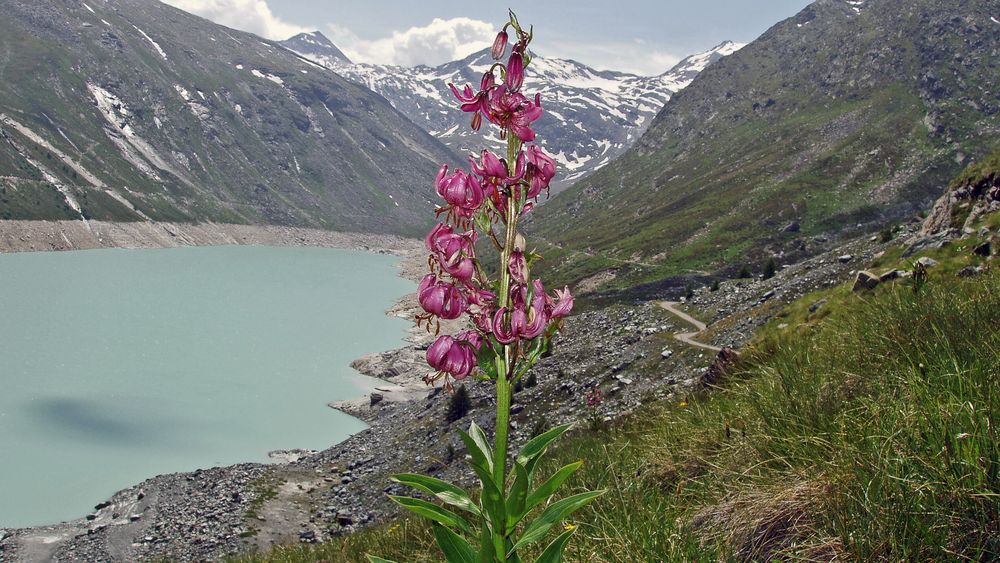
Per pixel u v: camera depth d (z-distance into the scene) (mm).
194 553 40938
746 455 5566
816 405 5598
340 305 152125
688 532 4371
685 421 7367
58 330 102688
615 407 44875
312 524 45156
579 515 5539
